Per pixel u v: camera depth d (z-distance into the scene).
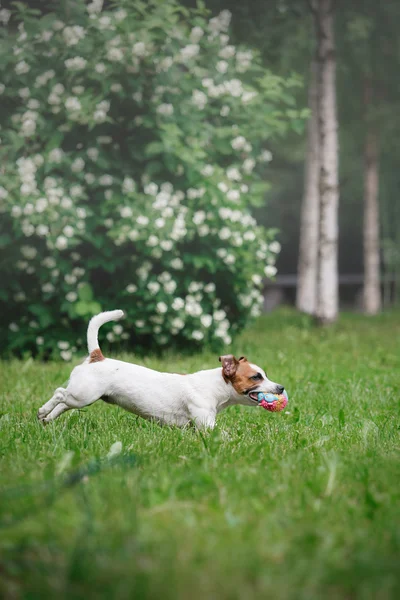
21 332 9.97
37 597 2.57
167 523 3.20
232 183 10.33
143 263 9.97
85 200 10.07
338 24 18.14
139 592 2.54
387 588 2.61
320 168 15.01
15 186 9.16
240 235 10.19
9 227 9.70
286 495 3.65
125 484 3.70
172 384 5.52
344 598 2.62
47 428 5.30
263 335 13.43
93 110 9.47
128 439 4.99
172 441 4.86
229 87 10.42
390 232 26.45
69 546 2.93
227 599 2.56
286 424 5.80
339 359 10.22
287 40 16.91
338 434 5.37
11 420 5.72
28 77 9.70
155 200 9.76
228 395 5.55
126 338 10.15
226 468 4.13
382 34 18.88
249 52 10.87
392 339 13.12
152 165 9.94
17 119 9.67
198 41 10.37
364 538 3.08
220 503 3.49
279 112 10.76
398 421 6.06
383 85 20.83
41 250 9.83
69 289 9.70
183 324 10.01
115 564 2.76
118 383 5.46
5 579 2.72
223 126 10.72
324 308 15.12
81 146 10.09
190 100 10.33
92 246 9.98
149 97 10.05
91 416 5.94
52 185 9.48
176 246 10.16
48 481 3.62
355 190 26.34
